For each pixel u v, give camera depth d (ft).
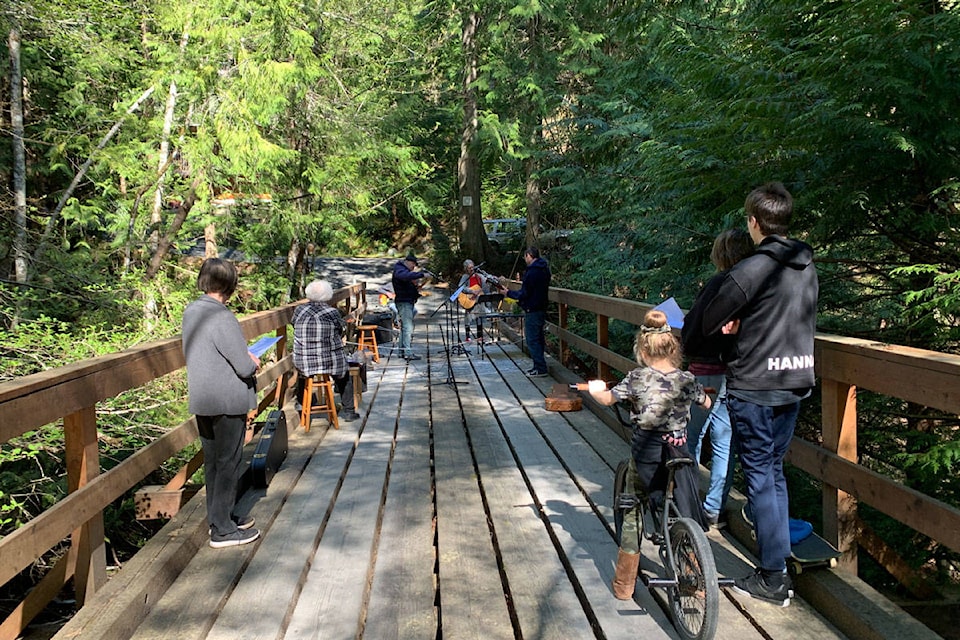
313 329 20.43
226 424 12.09
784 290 9.43
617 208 34.32
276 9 38.14
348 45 51.83
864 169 14.73
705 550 8.53
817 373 10.78
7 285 29.37
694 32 23.77
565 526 13.15
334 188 51.11
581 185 38.45
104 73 43.34
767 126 15.11
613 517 13.48
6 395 8.32
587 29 56.08
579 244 36.60
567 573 11.57
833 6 16.21
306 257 57.31
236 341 11.93
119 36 44.11
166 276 42.86
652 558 11.67
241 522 12.85
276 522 13.52
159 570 10.54
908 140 13.07
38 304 30.40
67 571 10.65
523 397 25.13
